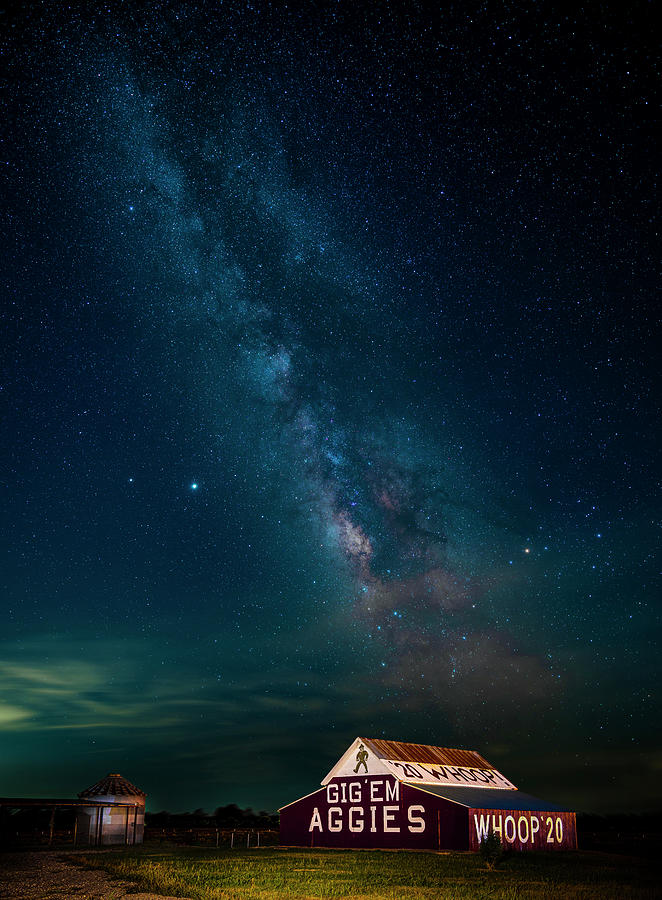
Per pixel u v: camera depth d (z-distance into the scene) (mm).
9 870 30969
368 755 43250
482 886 25359
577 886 25500
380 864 32875
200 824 79062
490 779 47812
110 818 52875
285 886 25125
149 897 22422
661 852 44094
